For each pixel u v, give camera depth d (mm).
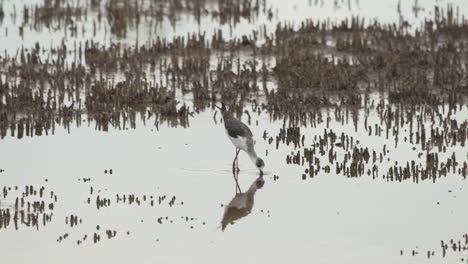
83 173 21234
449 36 33969
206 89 27812
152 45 32562
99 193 20047
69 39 33438
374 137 24219
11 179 20766
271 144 23656
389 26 34031
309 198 19969
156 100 26922
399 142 23828
